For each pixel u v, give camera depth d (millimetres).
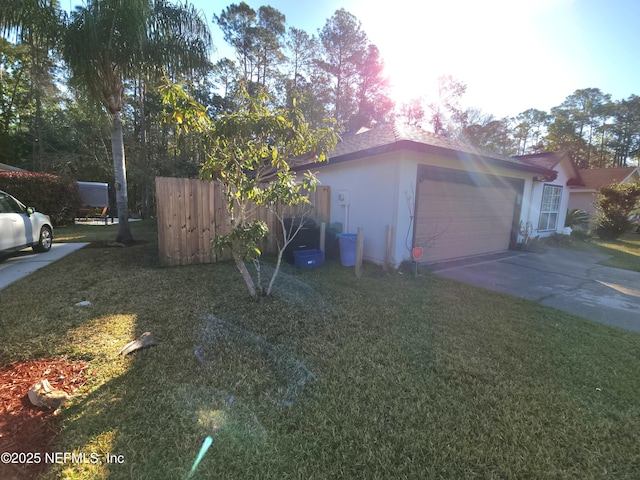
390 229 6664
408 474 1734
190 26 7359
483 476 1733
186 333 3271
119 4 6105
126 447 1853
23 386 2346
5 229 5895
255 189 3488
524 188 9859
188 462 1776
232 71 22500
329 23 27250
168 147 19891
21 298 4184
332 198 8461
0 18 5859
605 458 1868
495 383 2590
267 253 7391
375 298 4633
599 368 2869
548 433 2051
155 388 2387
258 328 3447
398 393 2428
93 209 17766
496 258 8398
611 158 40875
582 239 12539
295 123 3521
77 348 2910
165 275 5395
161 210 5957
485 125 32812
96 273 5453
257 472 1730
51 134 22609
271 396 2357
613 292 5371
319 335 3361
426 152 6352
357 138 10133
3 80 22078
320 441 1951
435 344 3252
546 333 3596
